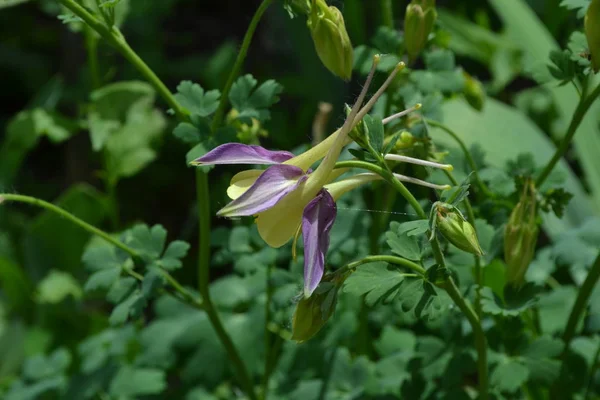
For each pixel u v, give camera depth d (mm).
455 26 1073
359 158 566
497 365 630
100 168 1067
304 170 558
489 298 611
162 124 866
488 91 1054
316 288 565
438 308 576
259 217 553
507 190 661
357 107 553
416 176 664
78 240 909
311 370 693
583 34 631
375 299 575
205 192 635
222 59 1048
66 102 1062
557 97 880
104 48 1007
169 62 1188
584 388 657
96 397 721
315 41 596
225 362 711
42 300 884
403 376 670
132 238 644
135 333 740
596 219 689
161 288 649
